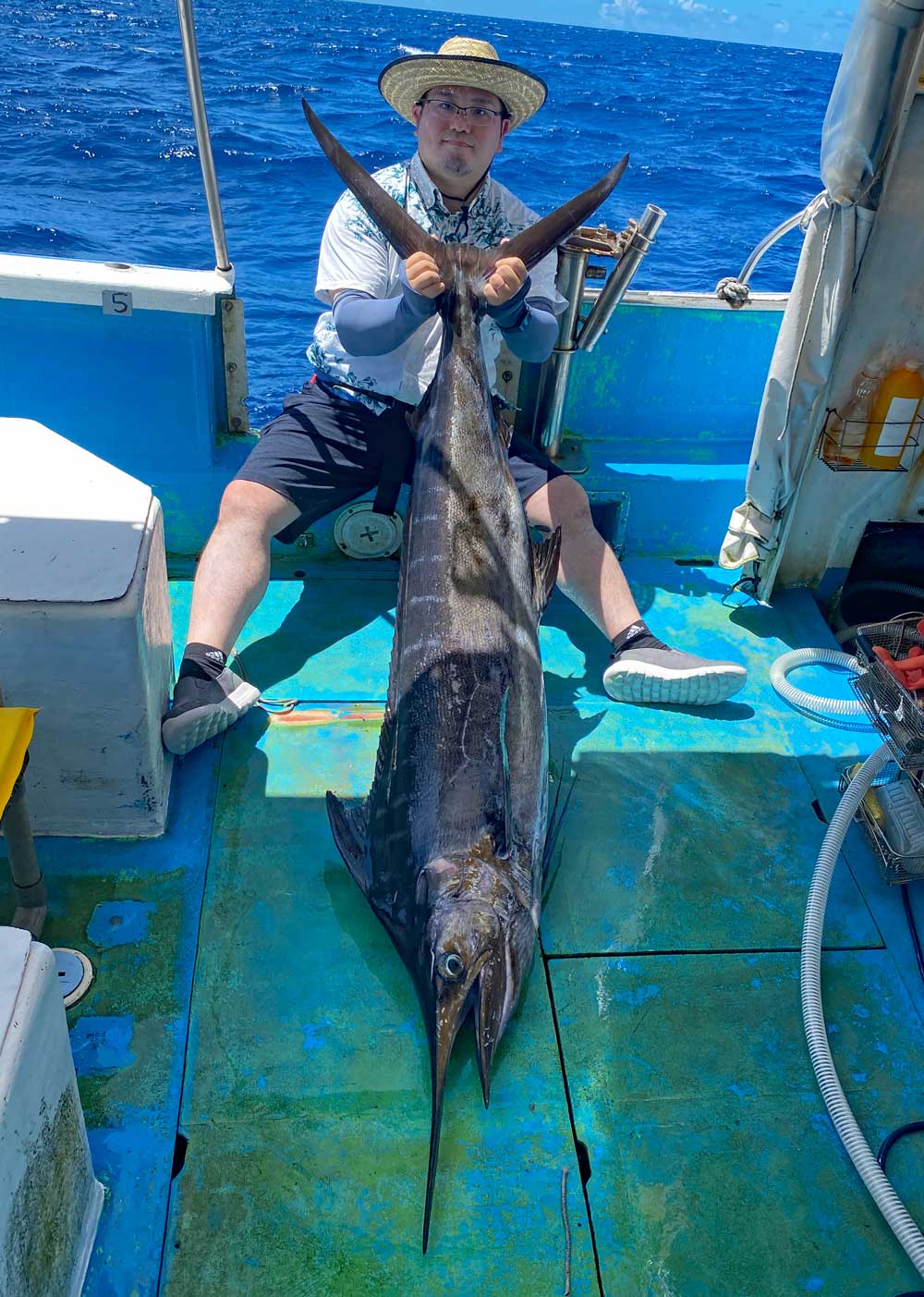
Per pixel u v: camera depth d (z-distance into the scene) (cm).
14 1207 129
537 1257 171
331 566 337
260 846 238
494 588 239
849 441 305
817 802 265
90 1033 196
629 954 222
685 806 260
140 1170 176
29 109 1650
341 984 210
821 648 315
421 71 257
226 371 324
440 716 217
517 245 254
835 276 268
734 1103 197
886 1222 180
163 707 243
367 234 276
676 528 352
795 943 228
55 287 284
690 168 1819
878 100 242
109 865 229
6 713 163
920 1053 209
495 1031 187
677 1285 169
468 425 251
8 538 215
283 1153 181
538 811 219
